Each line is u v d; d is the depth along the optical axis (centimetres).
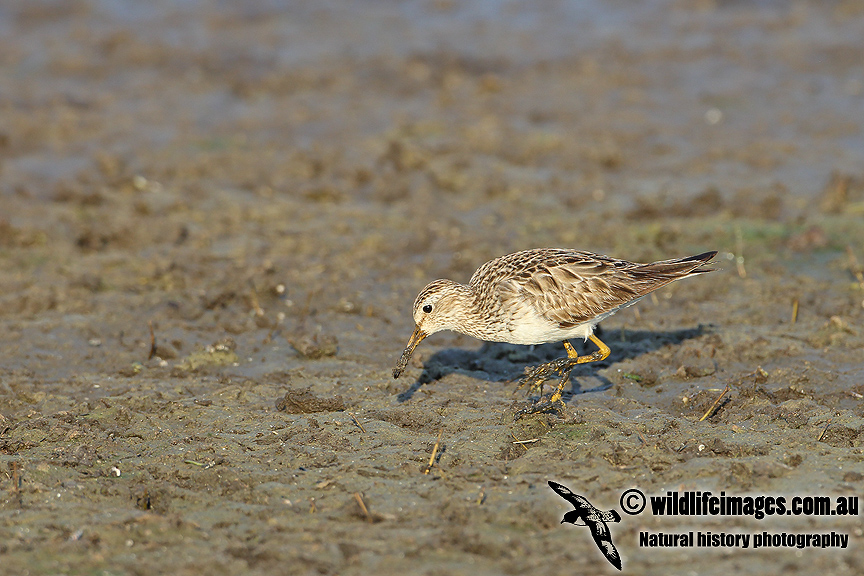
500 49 3172
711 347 1423
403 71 3016
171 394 1326
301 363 1445
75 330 1547
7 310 1612
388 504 1011
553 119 2670
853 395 1276
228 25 3369
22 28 3291
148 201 2170
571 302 1245
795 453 1096
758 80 2889
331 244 1952
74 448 1138
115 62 3055
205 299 1656
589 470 1067
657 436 1166
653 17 3425
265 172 2356
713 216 2061
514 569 882
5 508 1007
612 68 3009
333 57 3125
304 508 1012
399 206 2186
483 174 2330
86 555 911
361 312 1636
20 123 2583
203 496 1039
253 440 1184
